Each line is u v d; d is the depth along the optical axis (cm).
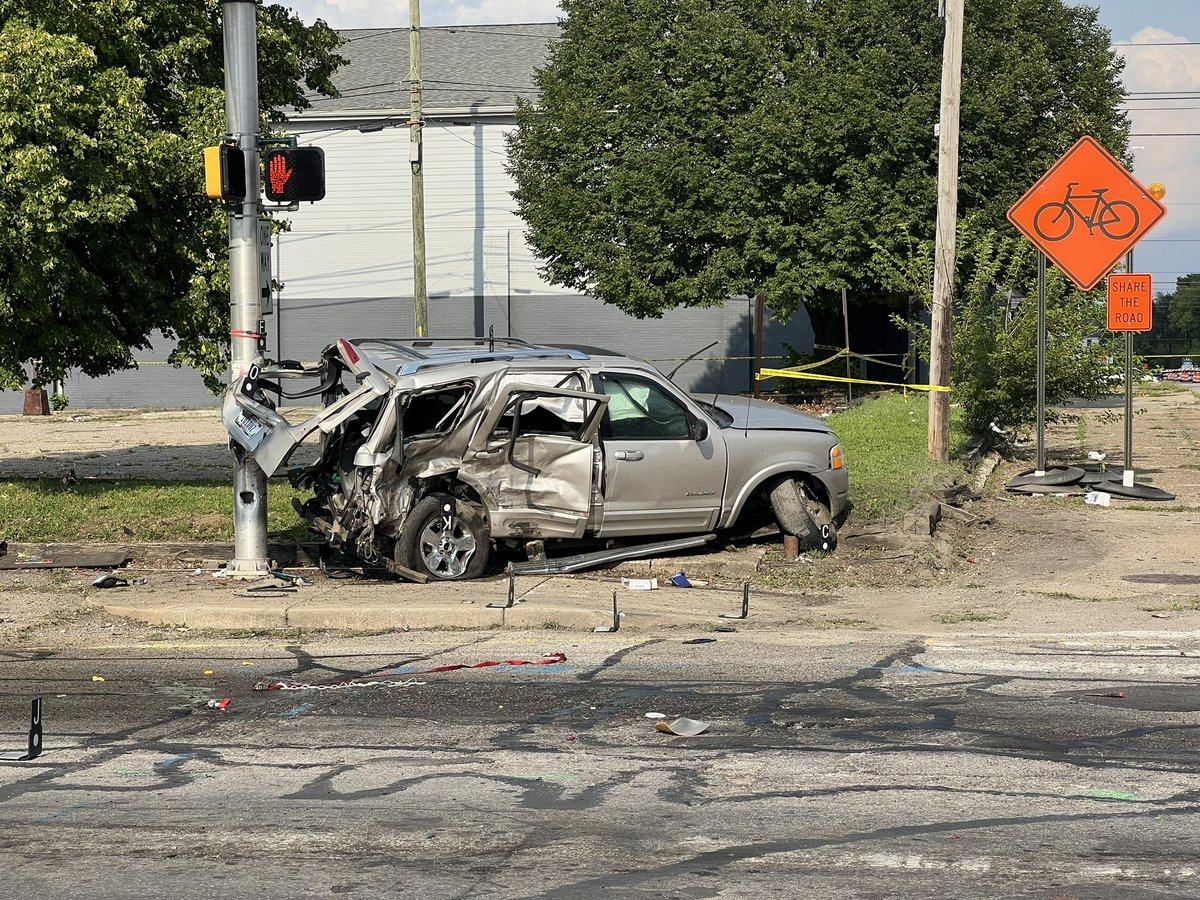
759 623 998
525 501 1155
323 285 4594
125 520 1417
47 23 1608
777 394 3678
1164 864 502
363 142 4559
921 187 3194
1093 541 1346
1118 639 923
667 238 3503
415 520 1119
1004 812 563
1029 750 654
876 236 3241
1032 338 1925
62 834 552
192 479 1922
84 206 1512
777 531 1307
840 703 750
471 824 557
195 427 3372
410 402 1188
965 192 3195
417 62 3397
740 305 4466
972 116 3188
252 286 1154
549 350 1234
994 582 1156
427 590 1087
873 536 1270
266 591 1098
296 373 1207
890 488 1437
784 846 525
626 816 564
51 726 725
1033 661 852
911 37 3319
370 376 1106
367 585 1123
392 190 4569
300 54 1986
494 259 4538
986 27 3319
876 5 3256
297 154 1128
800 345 4459
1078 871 495
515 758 653
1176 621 988
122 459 2362
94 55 1579
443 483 1148
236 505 1188
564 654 893
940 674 818
